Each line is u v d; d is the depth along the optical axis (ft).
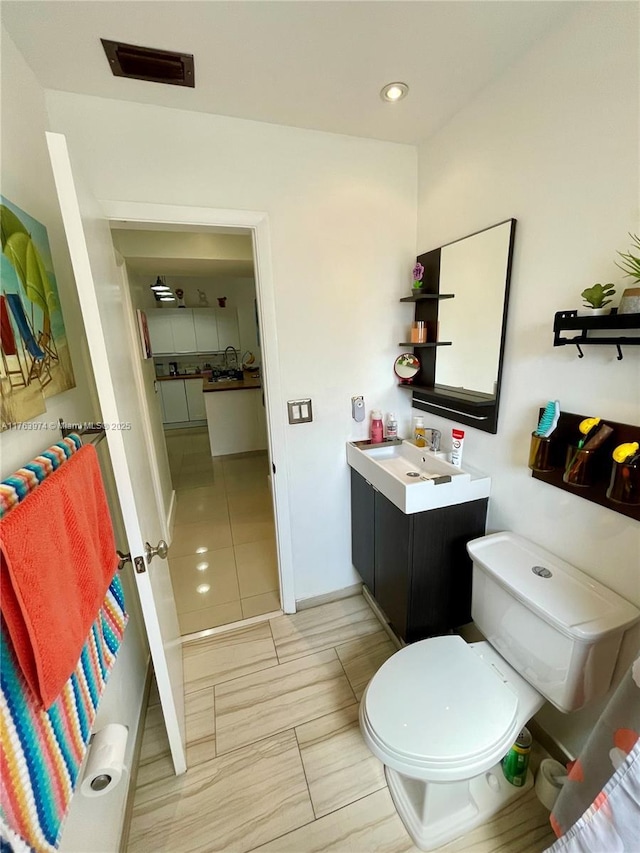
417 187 5.65
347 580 7.06
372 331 5.98
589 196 3.25
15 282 2.70
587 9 3.04
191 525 9.80
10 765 1.78
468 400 4.74
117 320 3.94
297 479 6.16
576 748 3.94
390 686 3.69
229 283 20.58
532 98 3.63
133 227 4.84
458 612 5.28
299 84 4.00
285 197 5.03
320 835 3.64
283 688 5.15
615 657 3.31
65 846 2.62
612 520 3.35
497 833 3.60
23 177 3.19
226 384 15.49
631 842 2.31
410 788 3.85
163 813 3.83
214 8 2.99
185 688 5.18
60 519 2.28
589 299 3.08
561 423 3.69
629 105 2.87
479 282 4.57
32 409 2.78
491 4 3.05
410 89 4.14
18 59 3.32
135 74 3.76
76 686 2.45
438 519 4.74
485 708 3.45
